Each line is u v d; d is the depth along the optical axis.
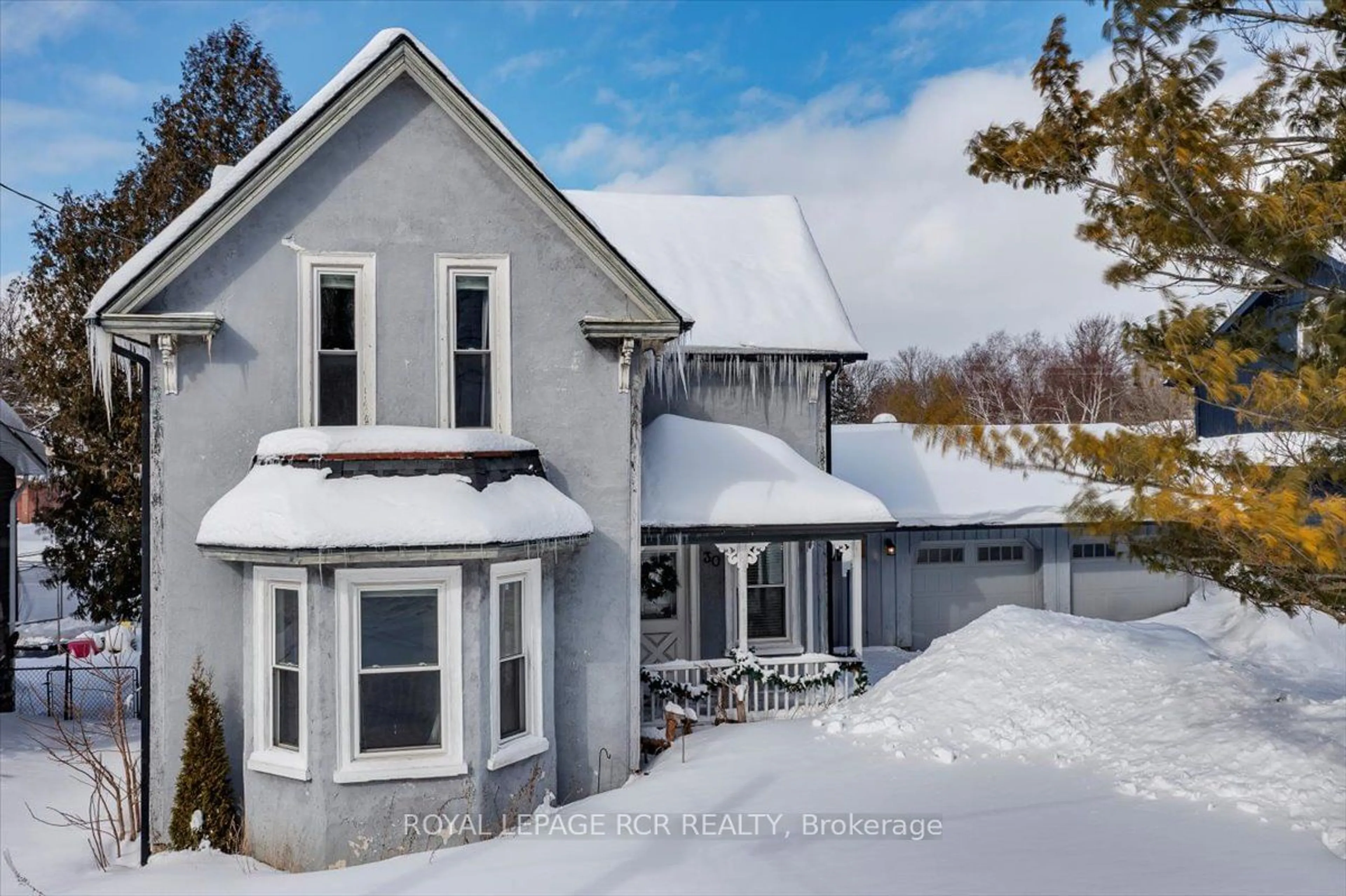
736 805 8.58
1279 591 7.68
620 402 10.36
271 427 9.55
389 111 9.84
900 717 11.04
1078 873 6.57
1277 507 5.64
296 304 9.62
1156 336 7.63
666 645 14.17
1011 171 8.13
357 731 8.52
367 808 8.47
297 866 8.47
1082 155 7.66
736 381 14.91
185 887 7.78
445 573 8.67
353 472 8.63
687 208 17.77
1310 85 7.33
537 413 10.15
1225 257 7.00
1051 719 10.38
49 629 22.73
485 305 10.15
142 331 9.12
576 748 10.12
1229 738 9.20
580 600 10.20
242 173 9.33
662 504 12.26
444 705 8.70
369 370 9.77
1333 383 6.14
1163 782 8.50
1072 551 20.02
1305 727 9.30
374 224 9.79
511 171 9.92
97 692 16.75
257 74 17.67
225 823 8.98
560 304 10.20
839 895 6.33
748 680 12.23
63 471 16.44
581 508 9.78
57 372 16.23
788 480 13.12
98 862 8.97
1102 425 14.48
